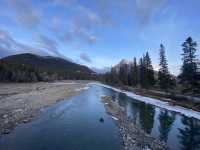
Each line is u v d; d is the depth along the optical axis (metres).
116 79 112.12
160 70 53.81
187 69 39.75
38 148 13.44
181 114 28.00
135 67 83.06
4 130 16.66
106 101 39.97
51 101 35.34
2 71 86.50
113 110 29.39
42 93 47.00
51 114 24.67
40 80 114.94
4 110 24.05
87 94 54.75
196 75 38.66
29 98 36.59
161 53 53.22
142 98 47.72
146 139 16.23
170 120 24.30
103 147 13.95
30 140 14.91
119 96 52.66
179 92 47.69
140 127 20.50
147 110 31.03
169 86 52.31
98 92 64.31
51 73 144.88
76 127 19.20
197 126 21.58
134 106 35.00
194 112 29.08
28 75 102.38
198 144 15.81
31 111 25.11
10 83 84.12
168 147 14.81
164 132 19.09
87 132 17.64
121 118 24.16
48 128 18.42
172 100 40.72
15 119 20.44
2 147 13.25
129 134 17.34
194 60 39.62
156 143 15.38
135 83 82.31
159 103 38.62
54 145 14.12
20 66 104.00
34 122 20.27
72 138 15.81
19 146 13.60
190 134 18.58
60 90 59.44
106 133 17.44
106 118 23.81
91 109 29.89
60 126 19.34
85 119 22.86
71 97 44.69
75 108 30.25
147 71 65.88
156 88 63.62
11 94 42.00
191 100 36.31
